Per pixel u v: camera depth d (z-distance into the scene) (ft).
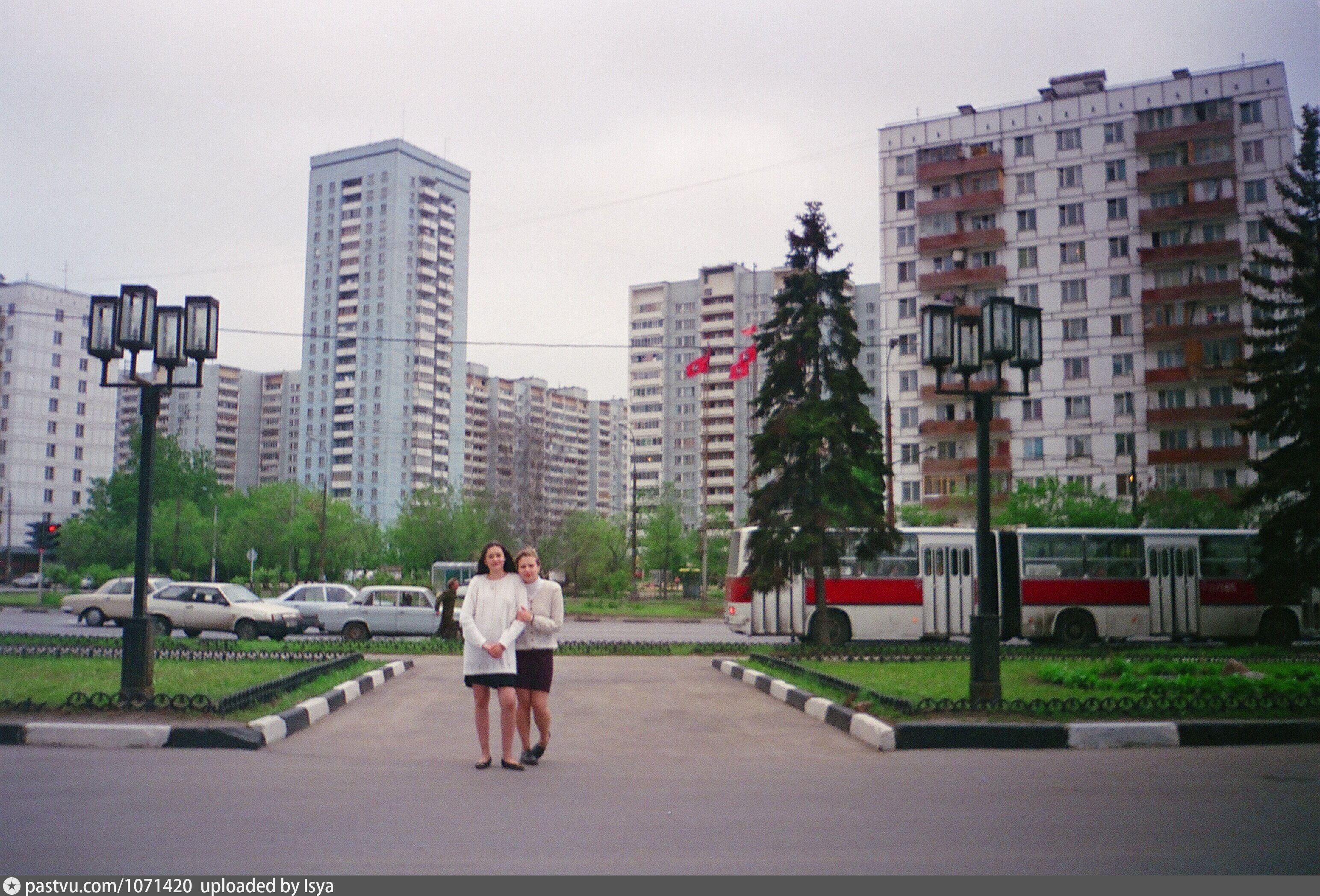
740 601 91.97
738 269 395.55
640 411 424.05
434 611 98.53
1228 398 199.31
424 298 405.59
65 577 251.19
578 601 200.13
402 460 396.37
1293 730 33.76
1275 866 17.98
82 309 370.53
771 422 75.82
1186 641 93.66
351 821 20.84
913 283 227.61
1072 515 163.02
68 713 32.45
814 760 30.30
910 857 18.45
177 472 292.81
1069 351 212.02
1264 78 202.18
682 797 23.98
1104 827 20.95
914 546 91.76
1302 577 82.02
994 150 222.07
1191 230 205.36
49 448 357.20
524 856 18.25
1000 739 32.68
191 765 27.43
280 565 256.52
